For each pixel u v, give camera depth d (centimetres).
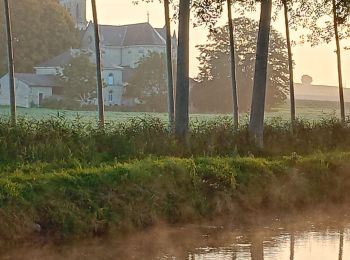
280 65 7381
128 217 1507
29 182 1456
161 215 1576
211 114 6269
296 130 2500
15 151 1720
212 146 2064
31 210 1379
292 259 1331
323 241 1504
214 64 7456
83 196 1473
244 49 7188
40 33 9094
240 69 7206
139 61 9844
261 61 2300
